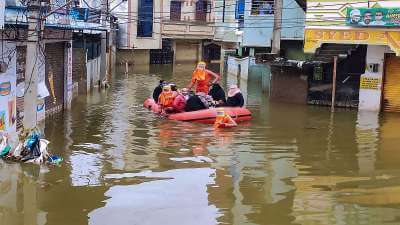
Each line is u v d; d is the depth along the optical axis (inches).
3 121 479.5
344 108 780.6
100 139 528.4
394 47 703.1
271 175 405.1
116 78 1301.7
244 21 1083.9
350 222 306.3
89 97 889.5
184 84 1181.7
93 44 1026.1
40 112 603.8
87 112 712.4
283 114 716.7
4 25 452.1
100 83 1051.9
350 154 479.5
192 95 677.3
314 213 321.4
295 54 983.0
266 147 503.2
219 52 2111.2
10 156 434.9
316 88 805.9
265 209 327.6
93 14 983.6
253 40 1075.3
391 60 748.0
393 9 689.0
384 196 355.6
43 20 471.2
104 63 1072.8
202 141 525.7
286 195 355.6
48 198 341.7
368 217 315.0
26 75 445.1
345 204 338.6
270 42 1055.0
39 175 392.2
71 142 511.2
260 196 353.1
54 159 435.2
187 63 2016.5
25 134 447.2
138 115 690.8
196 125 618.2
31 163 423.8
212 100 690.8
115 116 681.0
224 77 1382.9
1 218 305.1
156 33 1818.4
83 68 912.3
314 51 754.2
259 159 454.9
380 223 305.3
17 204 329.4
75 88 869.2
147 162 438.3
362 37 722.2
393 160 457.7
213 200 343.0
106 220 304.8
